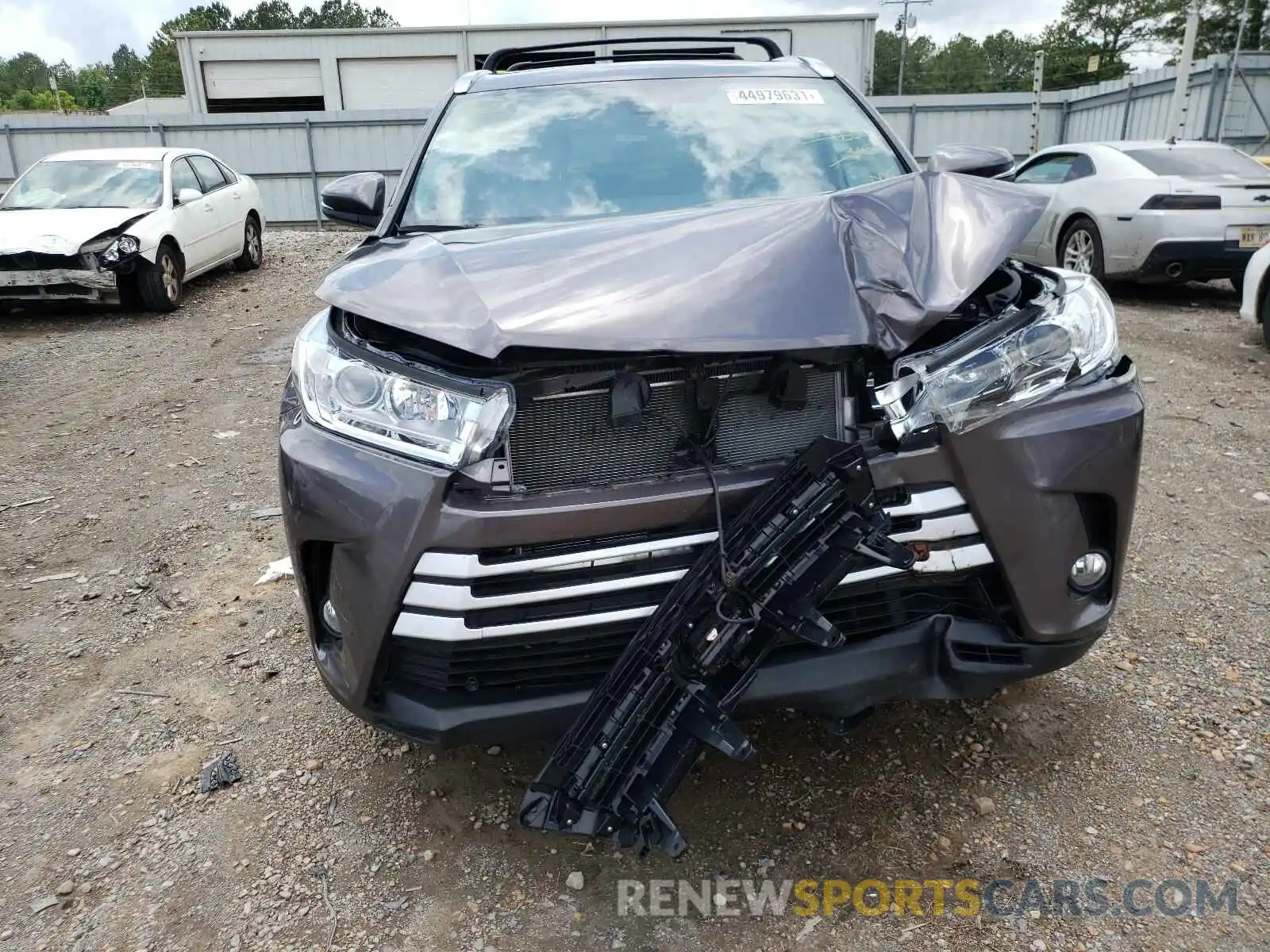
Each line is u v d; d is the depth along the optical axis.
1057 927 2.07
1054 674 2.95
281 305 9.70
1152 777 2.49
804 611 1.93
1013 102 21.81
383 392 2.06
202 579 3.89
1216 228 8.19
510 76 3.64
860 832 2.37
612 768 1.95
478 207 3.09
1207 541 3.77
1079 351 2.21
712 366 2.05
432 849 2.39
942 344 2.17
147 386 6.91
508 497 2.01
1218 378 6.11
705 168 3.19
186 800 2.61
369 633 2.06
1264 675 2.88
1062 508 2.15
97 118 20.91
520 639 2.00
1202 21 41.97
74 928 2.20
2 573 4.04
